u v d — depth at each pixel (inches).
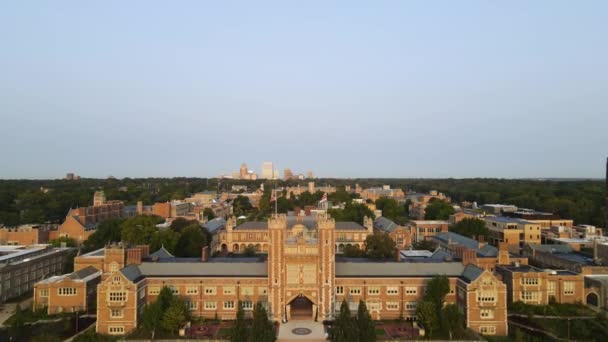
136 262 5418.3
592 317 5147.6
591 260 6948.8
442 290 4845.0
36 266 6717.5
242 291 5216.5
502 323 4810.5
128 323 4768.7
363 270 5383.9
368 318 4138.8
